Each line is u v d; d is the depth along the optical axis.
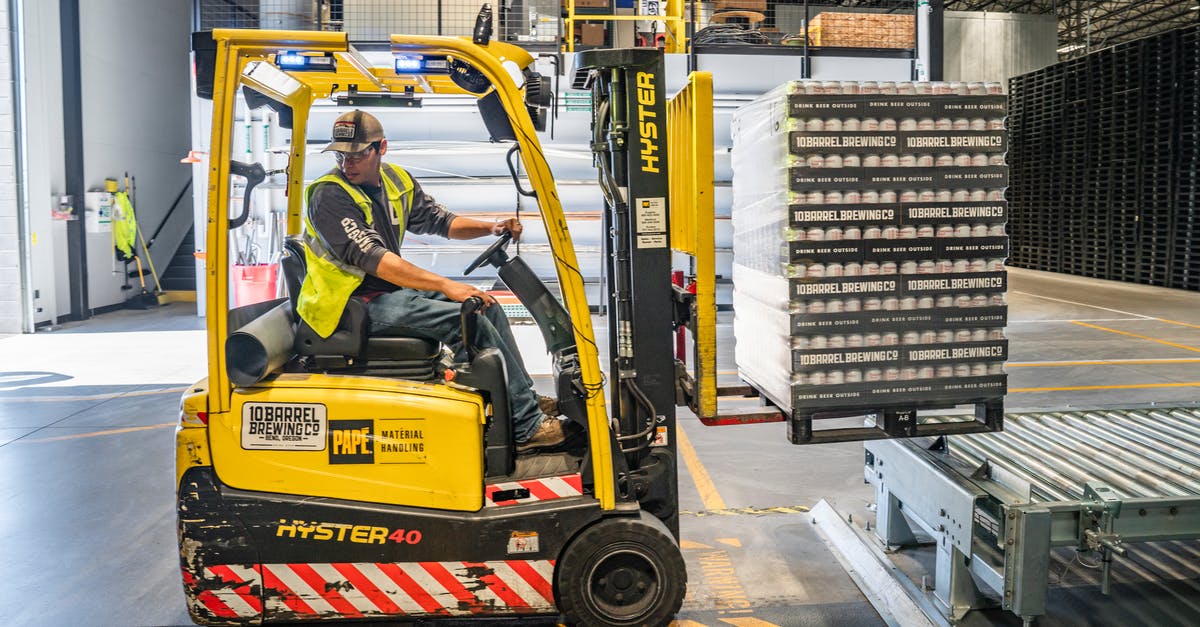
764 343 3.38
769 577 3.74
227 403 2.93
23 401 7.19
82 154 12.09
